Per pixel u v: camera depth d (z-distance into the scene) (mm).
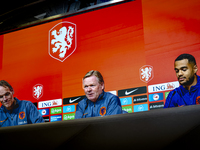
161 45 2844
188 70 2633
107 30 3213
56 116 3234
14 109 3504
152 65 2840
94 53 3215
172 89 2670
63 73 3348
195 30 2709
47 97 3359
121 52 3055
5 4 4180
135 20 3072
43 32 3646
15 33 3842
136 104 2820
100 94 3051
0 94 3600
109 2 3281
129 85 2912
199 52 2629
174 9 2883
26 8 3943
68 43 3428
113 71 3045
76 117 3096
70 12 3514
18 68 3658
